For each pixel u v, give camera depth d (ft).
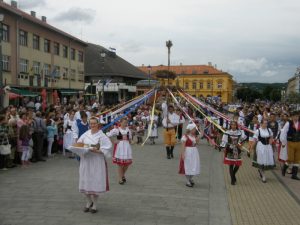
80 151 24.02
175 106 61.21
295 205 27.43
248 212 25.58
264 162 35.35
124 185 32.76
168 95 63.41
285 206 27.14
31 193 29.35
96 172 24.40
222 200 28.63
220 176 37.93
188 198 28.96
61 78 149.48
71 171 38.32
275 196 30.12
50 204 26.45
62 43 150.00
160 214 24.76
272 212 25.63
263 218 24.27
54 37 142.61
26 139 41.19
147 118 67.62
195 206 26.81
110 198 28.43
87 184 24.29
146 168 40.91
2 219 23.07
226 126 55.01
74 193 29.50
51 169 39.42
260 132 35.91
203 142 66.54
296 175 37.29
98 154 24.63
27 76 119.65
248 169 42.37
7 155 39.27
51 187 31.35
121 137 33.14
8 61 111.34
